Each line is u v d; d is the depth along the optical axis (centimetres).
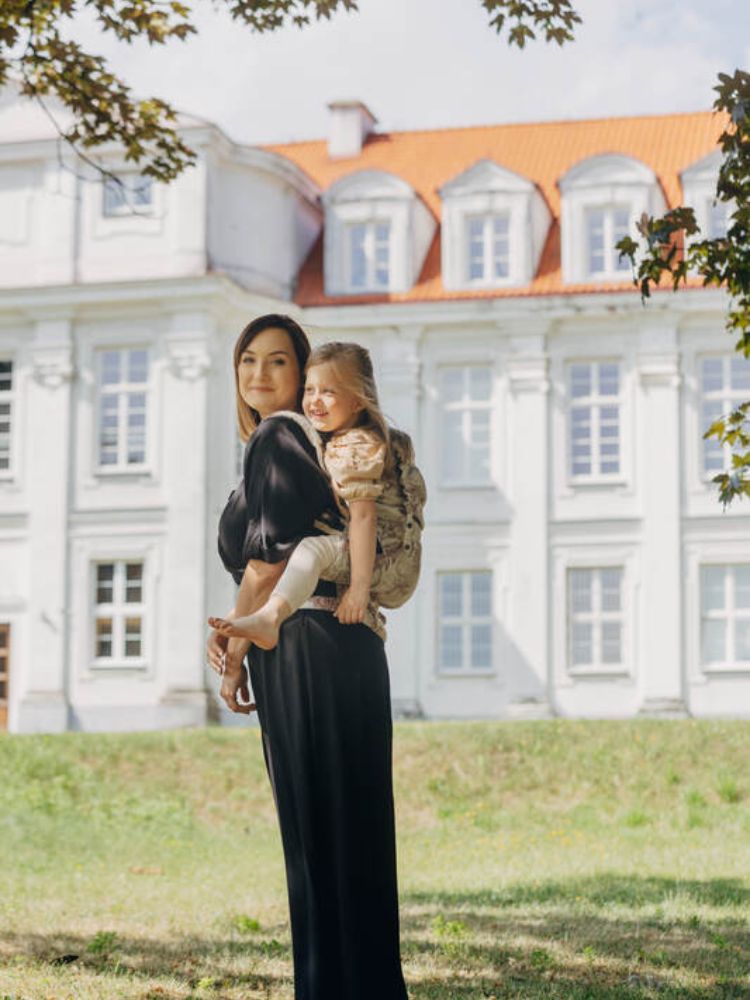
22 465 3578
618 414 3512
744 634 3438
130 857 1748
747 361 3472
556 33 1158
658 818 2095
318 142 4053
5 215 3606
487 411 3544
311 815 504
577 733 2403
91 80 1235
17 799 2083
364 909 504
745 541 3441
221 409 3516
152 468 3503
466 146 3897
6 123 3584
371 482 507
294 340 543
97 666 3475
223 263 3534
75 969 845
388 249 3597
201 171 3497
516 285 3541
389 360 3547
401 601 527
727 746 2338
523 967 850
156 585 3475
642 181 3519
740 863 1561
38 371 3562
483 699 3472
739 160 910
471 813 2150
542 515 3494
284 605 497
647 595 3456
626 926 1033
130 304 3512
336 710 506
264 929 1036
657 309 3456
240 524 527
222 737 2409
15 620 3538
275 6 1179
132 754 2314
